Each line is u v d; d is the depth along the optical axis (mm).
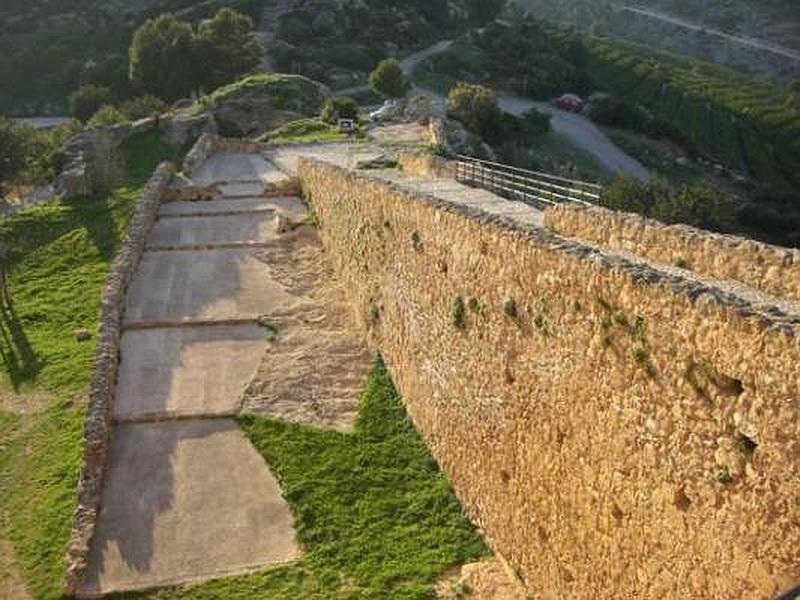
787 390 7406
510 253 12828
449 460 16125
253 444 17766
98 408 18062
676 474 8953
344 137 46656
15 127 55781
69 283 27406
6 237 30719
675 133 80125
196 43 76000
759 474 7766
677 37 161875
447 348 15828
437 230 15945
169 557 14734
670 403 9000
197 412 18797
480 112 62688
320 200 28141
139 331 22469
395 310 19016
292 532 15305
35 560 14812
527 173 26375
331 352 21109
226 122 56062
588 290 10523
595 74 106062
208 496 16219
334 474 16734
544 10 186000
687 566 8836
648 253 14195
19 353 22859
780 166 74125
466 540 14758
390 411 18547
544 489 12172
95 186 35719
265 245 27906
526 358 12516
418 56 102688
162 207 32000
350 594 13703
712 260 12781
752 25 163625
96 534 15273
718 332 8219
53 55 107688
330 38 102875
